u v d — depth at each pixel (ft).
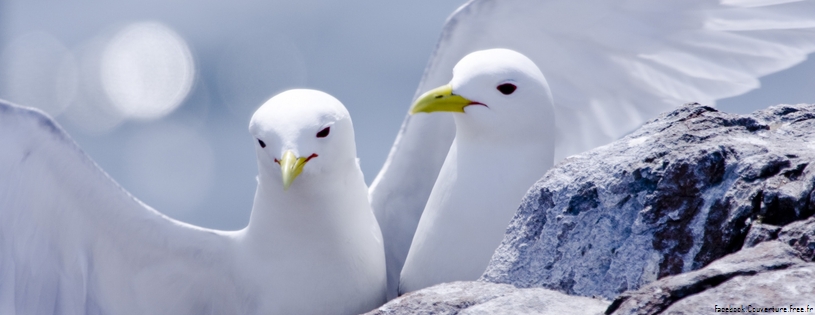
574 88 41.29
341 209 32.89
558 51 40.14
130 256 35.45
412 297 24.73
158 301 36.27
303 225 32.76
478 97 31.50
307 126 30.55
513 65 31.58
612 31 39.24
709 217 23.31
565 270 25.25
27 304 35.40
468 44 39.04
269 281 33.71
